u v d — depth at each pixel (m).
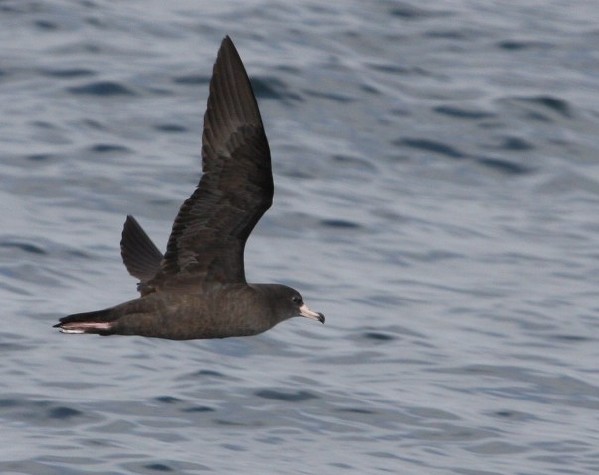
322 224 21.91
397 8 30.97
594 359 18.09
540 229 22.78
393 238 21.73
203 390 16.03
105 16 28.94
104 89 25.66
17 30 27.83
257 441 14.93
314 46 28.41
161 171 22.91
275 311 13.16
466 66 28.50
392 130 25.39
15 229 20.28
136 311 12.59
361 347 17.86
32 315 17.69
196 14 29.75
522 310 19.61
